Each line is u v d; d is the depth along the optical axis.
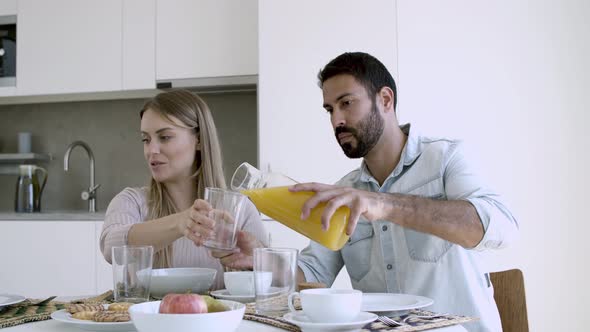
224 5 2.93
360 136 1.33
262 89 2.65
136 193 1.55
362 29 2.58
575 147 2.41
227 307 0.77
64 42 3.09
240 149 3.26
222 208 1.05
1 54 3.20
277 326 0.83
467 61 2.50
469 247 1.16
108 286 2.76
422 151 1.38
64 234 2.81
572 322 2.36
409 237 1.33
